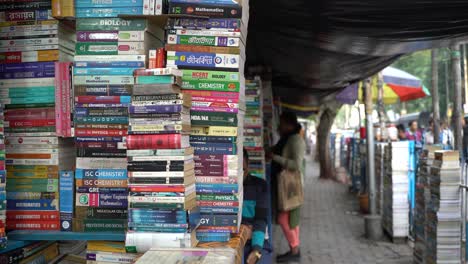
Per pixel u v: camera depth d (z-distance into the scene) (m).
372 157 8.31
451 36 4.77
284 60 6.47
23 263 2.76
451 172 5.04
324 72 7.49
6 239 2.50
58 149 2.77
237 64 2.62
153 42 2.84
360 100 13.30
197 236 2.66
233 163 2.63
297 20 4.38
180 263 2.07
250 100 5.69
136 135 2.45
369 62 6.73
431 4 3.89
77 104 2.69
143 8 2.64
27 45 2.79
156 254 2.21
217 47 2.62
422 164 5.77
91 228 2.69
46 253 3.00
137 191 2.46
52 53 2.78
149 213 2.45
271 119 7.14
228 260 2.11
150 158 2.44
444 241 5.06
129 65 2.66
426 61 29.45
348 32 4.63
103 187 2.68
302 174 6.33
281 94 12.03
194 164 2.63
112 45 2.67
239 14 2.62
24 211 2.77
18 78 2.80
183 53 2.63
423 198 5.73
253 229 3.75
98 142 2.68
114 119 2.67
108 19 2.68
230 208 2.65
